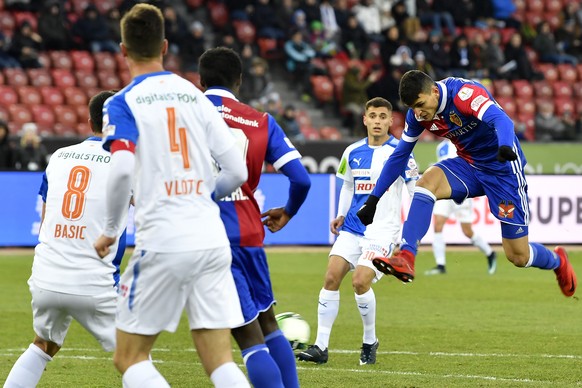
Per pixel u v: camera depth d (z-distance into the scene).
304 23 73.06
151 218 15.02
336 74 73.00
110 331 19.27
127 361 15.30
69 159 19.36
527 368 24.48
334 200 54.59
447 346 27.84
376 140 26.52
